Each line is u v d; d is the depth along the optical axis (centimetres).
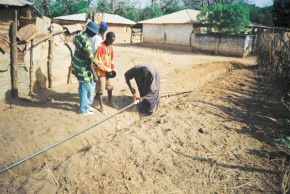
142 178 410
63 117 570
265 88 938
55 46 765
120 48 2223
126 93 779
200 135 549
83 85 564
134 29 3459
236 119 641
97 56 583
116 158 450
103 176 406
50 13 4475
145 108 671
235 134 561
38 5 4534
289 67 753
